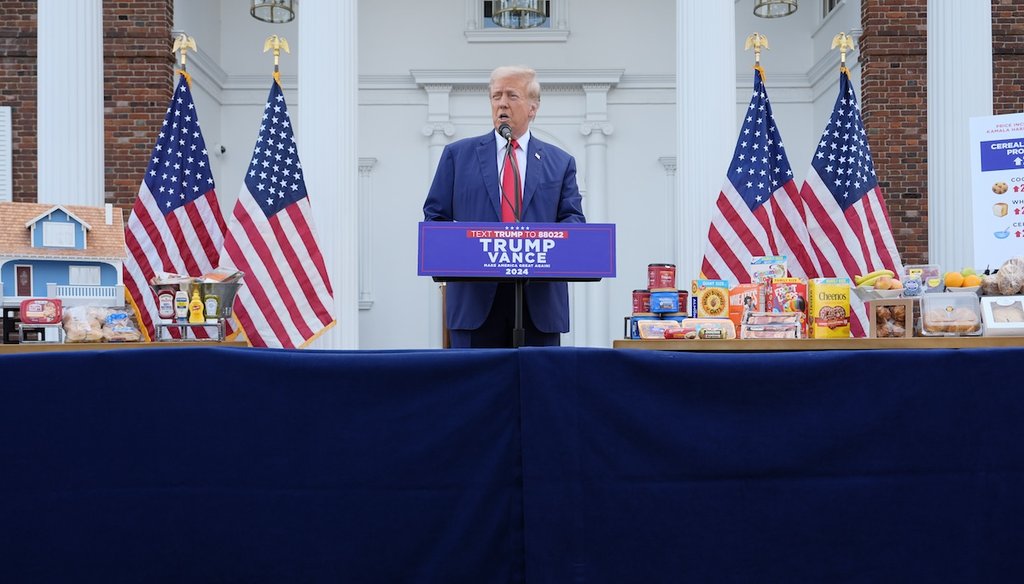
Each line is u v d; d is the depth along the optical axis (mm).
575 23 11664
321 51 6172
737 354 2471
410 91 11555
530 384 2451
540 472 2438
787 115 11656
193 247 4855
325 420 2445
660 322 3326
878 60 9711
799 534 2457
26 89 9797
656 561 2439
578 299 11406
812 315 3373
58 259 3549
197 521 2414
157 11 9539
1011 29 9727
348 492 2441
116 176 9508
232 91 11516
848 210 5062
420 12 11648
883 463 2479
